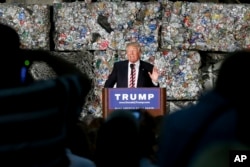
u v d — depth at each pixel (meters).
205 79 28.88
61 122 8.19
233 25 29.08
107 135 8.96
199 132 7.47
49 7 28.66
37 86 8.05
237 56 7.75
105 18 28.45
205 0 30.42
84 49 28.48
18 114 7.90
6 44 8.19
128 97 21.16
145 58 28.48
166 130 7.60
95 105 28.02
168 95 28.56
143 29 28.52
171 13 28.80
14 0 29.92
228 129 7.44
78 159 9.61
